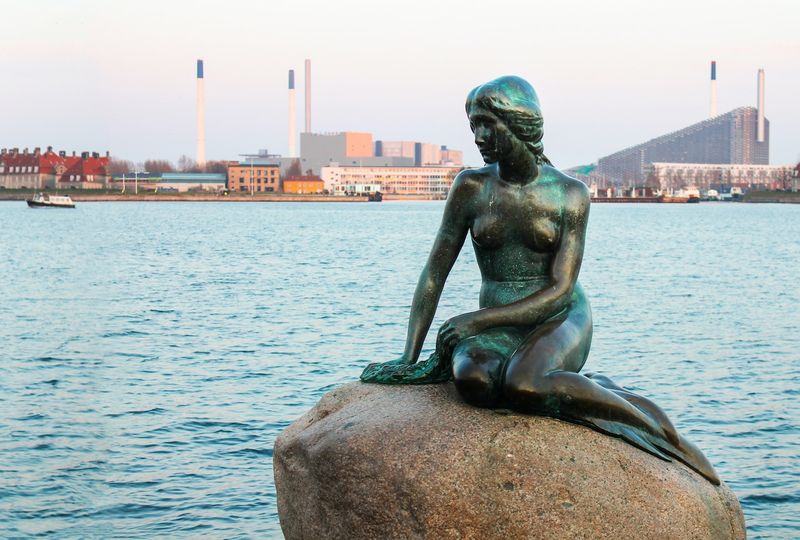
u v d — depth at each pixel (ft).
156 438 49.24
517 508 22.33
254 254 181.68
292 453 25.43
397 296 108.06
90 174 572.51
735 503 24.99
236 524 39.24
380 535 23.13
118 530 38.70
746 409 54.65
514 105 25.53
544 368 23.88
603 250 193.36
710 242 223.71
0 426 51.21
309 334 80.38
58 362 68.49
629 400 25.13
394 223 319.47
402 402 24.81
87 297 109.81
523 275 26.45
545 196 26.08
